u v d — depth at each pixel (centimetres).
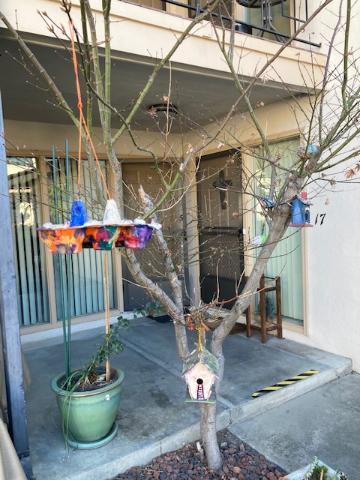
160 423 265
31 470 209
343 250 354
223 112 414
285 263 424
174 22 272
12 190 422
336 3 346
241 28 420
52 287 443
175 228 445
